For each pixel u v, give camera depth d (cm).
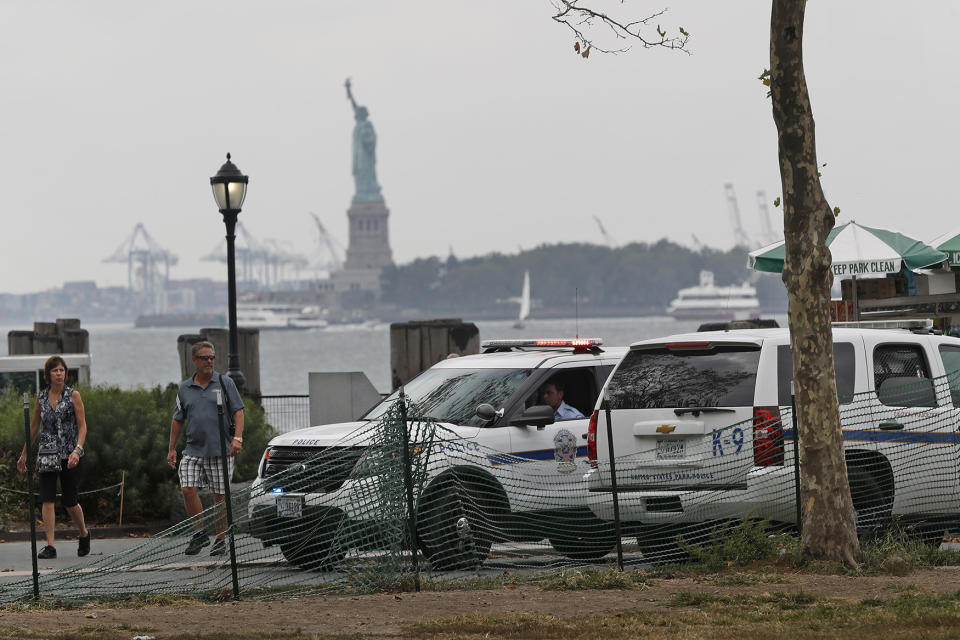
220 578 4016
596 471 4200
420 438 4100
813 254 3744
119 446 6112
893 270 6397
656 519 4078
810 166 3747
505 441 4300
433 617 3083
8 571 4362
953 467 4266
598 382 4588
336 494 4122
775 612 3070
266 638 2814
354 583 3669
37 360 7688
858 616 2980
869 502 4094
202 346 4781
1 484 6200
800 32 3725
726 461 3981
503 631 2883
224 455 3694
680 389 4091
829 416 3766
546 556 4419
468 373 4591
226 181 6831
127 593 3675
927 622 2870
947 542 4838
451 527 4091
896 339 4281
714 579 3581
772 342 4012
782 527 3981
